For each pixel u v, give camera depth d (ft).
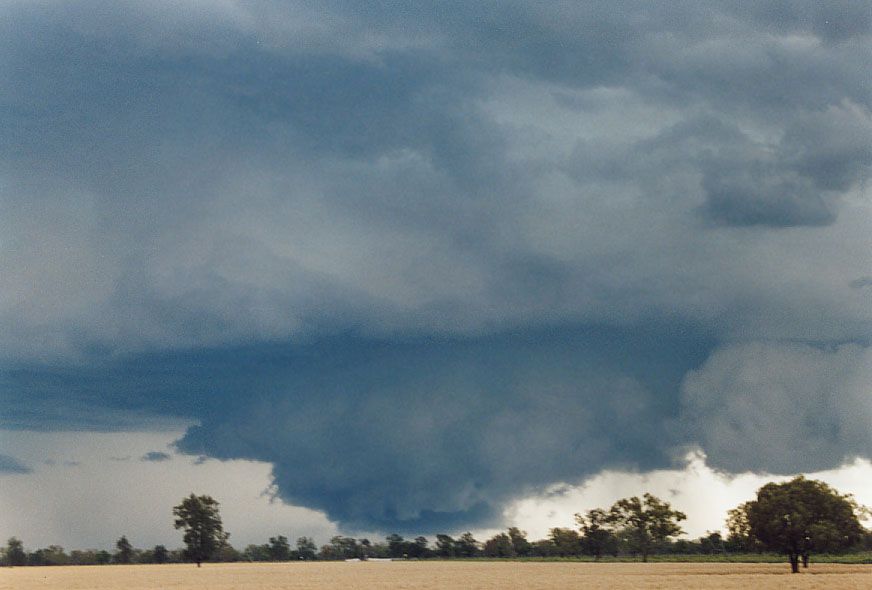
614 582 409.08
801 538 456.04
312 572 640.58
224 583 467.11
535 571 581.53
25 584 484.33
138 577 575.38
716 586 365.61
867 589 341.82
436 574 547.08
